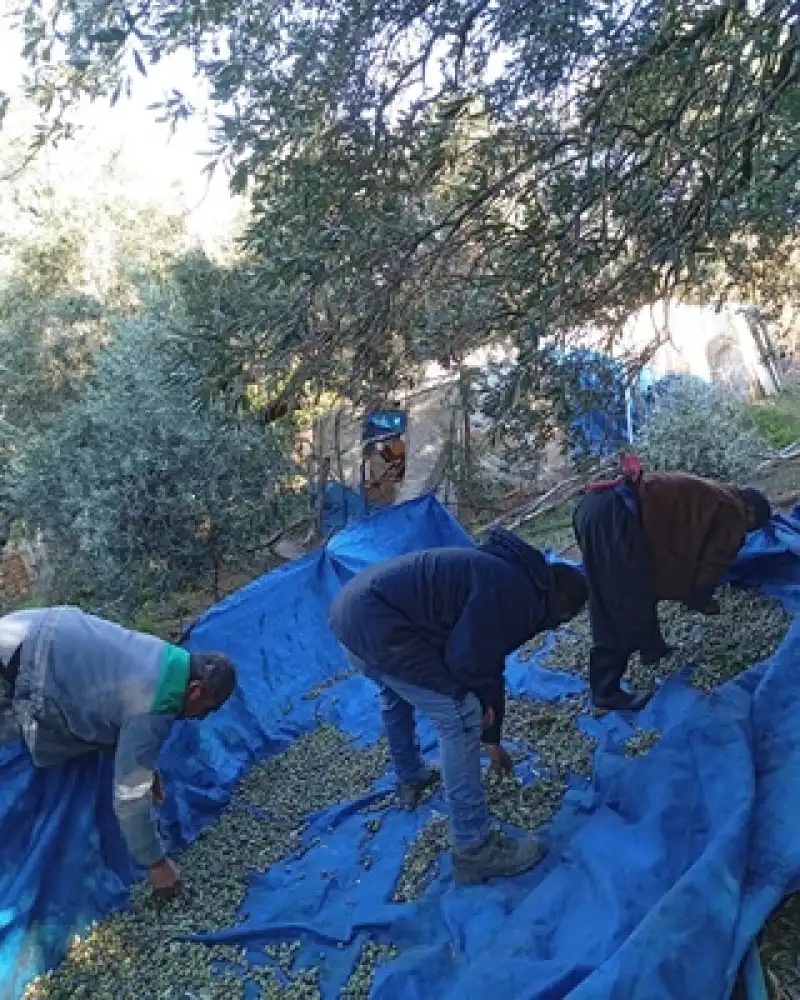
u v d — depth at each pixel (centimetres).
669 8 293
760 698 338
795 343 888
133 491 787
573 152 372
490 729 368
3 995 353
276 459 844
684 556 384
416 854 371
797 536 510
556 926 293
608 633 400
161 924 375
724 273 526
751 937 256
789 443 938
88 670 356
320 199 362
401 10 338
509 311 351
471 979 275
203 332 380
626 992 238
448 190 412
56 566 867
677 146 301
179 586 857
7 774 375
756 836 284
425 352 397
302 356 374
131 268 1016
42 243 1033
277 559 900
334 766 468
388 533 659
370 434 863
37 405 1005
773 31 266
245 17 323
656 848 298
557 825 359
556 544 752
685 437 768
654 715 399
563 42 331
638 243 333
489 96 355
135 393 803
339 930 342
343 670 567
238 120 338
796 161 334
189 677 366
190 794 447
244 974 339
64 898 375
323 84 346
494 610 321
